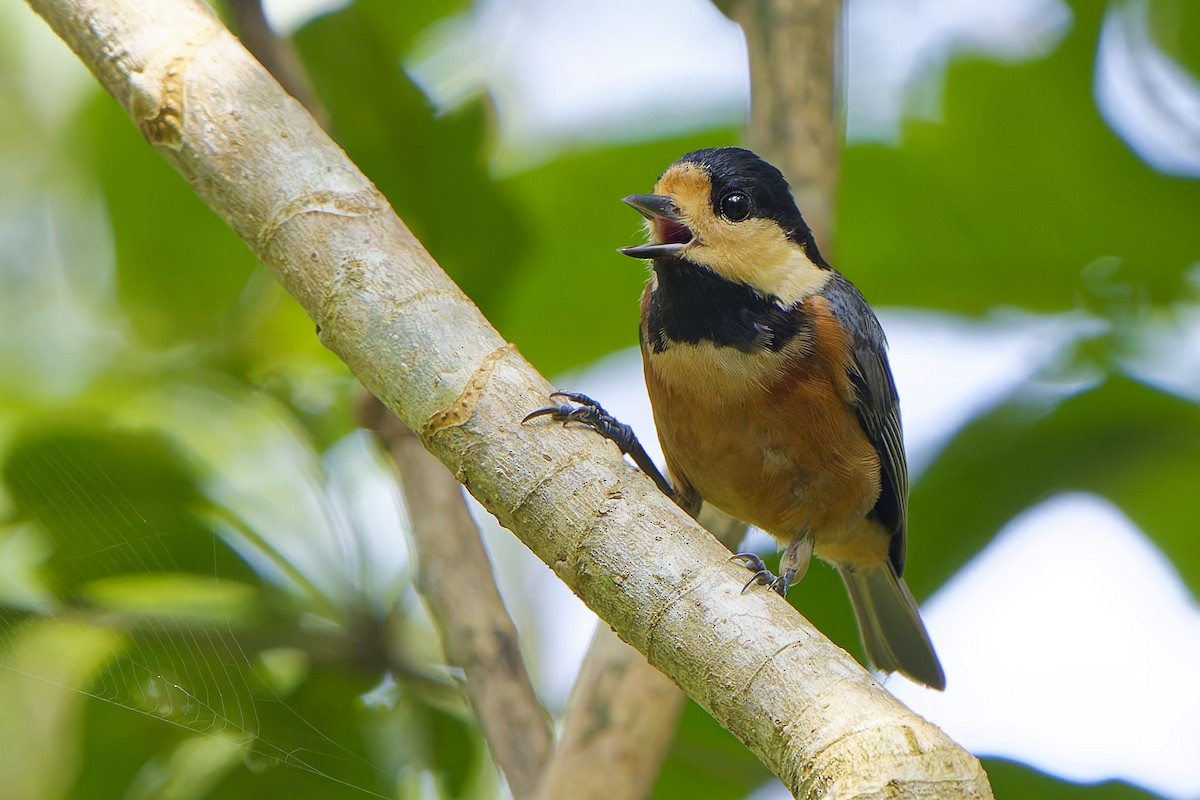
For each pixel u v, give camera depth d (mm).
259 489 9938
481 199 9656
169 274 10406
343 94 9602
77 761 9336
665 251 8680
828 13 9070
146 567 8836
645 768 7344
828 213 9055
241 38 8750
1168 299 10062
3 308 11891
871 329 9281
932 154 10547
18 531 9320
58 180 12375
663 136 10742
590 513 5234
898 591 10516
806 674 4801
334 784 9047
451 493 8344
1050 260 10430
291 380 9906
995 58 10484
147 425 9570
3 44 12773
